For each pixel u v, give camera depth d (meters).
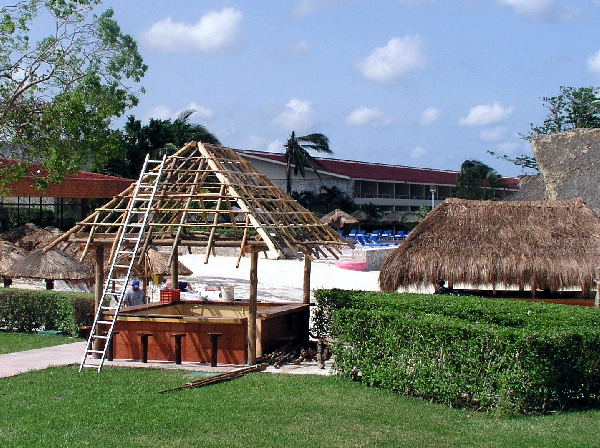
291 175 66.75
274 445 8.39
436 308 13.94
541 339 10.13
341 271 36.66
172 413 9.74
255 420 9.48
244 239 12.98
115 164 56.91
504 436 8.90
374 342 11.77
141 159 59.47
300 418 9.63
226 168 14.66
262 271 35.72
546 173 24.98
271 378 12.22
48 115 25.53
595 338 10.79
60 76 26.55
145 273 20.31
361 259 38.78
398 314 11.54
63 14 25.86
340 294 15.11
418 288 18.23
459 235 18.52
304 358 14.08
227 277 33.00
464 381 10.38
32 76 26.31
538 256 17.72
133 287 16.38
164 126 60.69
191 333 13.61
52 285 21.27
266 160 65.94
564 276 17.41
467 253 17.98
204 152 14.51
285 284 30.58
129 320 13.83
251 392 11.11
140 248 14.12
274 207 15.34
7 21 25.09
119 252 13.73
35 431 8.86
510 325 12.94
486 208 19.28
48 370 12.76
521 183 30.53
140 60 27.66
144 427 9.05
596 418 9.95
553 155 25.47
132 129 59.75
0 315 18.09
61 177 26.11
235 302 16.12
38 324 17.81
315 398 10.79
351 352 12.20
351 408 10.23
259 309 15.82
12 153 26.98
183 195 13.87
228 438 8.64
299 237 15.16
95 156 27.20
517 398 10.05
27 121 26.08
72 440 8.49
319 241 15.34
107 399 10.52
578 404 10.85
